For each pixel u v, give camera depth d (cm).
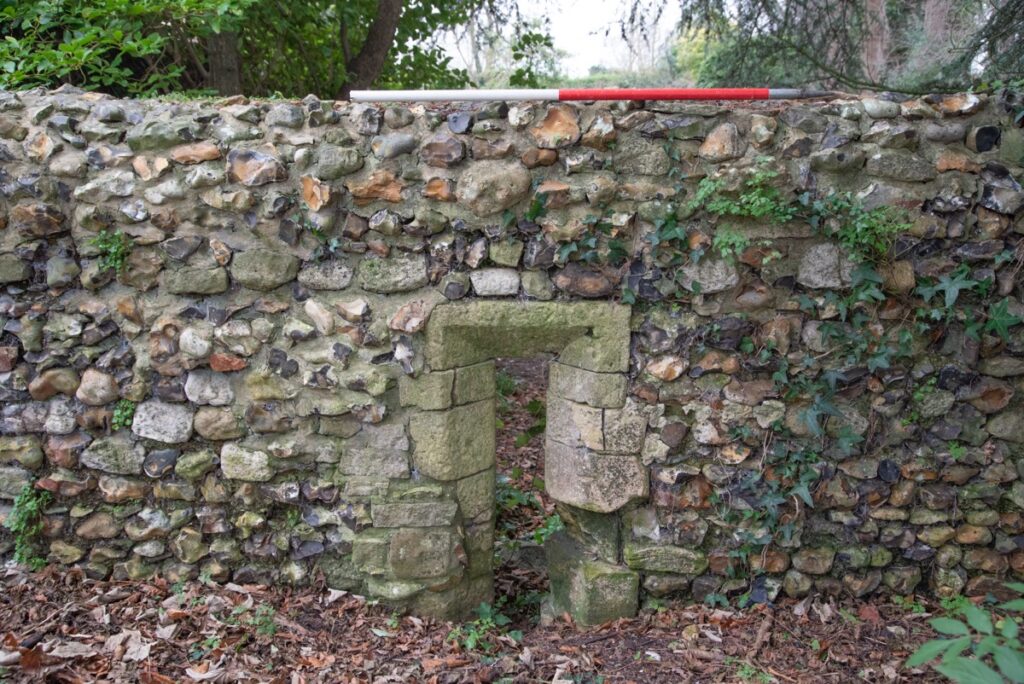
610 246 285
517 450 499
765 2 535
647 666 276
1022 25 429
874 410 297
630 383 297
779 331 291
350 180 284
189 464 302
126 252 292
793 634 290
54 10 368
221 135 285
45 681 230
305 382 296
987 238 287
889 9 652
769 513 299
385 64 659
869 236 280
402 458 300
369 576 306
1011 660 132
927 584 308
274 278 291
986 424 299
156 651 257
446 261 289
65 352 297
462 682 262
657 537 305
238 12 409
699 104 283
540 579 370
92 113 290
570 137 279
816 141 279
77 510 305
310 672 260
